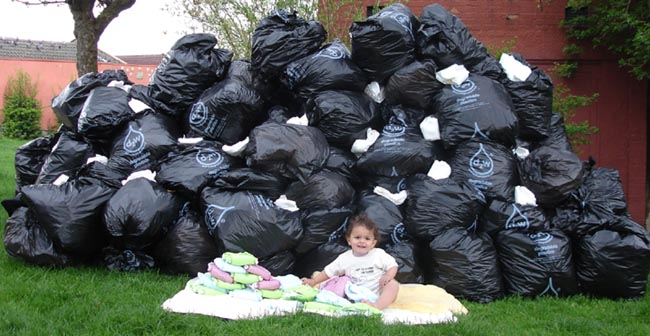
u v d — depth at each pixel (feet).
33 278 17.38
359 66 20.44
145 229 17.58
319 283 16.22
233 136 20.21
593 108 32.76
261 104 20.66
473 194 18.24
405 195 18.52
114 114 20.43
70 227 17.84
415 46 20.53
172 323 13.64
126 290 16.49
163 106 20.76
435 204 17.98
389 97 20.36
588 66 32.78
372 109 19.97
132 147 19.71
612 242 17.98
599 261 17.89
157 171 19.26
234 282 14.94
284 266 17.66
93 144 21.24
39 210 17.95
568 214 18.79
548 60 32.86
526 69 21.17
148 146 19.66
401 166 18.90
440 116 19.60
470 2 32.96
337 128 19.31
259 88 20.86
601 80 32.65
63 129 23.25
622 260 17.85
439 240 17.72
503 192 18.63
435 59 20.35
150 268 18.63
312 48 20.81
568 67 32.12
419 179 18.66
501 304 17.13
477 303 17.29
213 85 20.99
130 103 20.81
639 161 32.53
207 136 20.04
